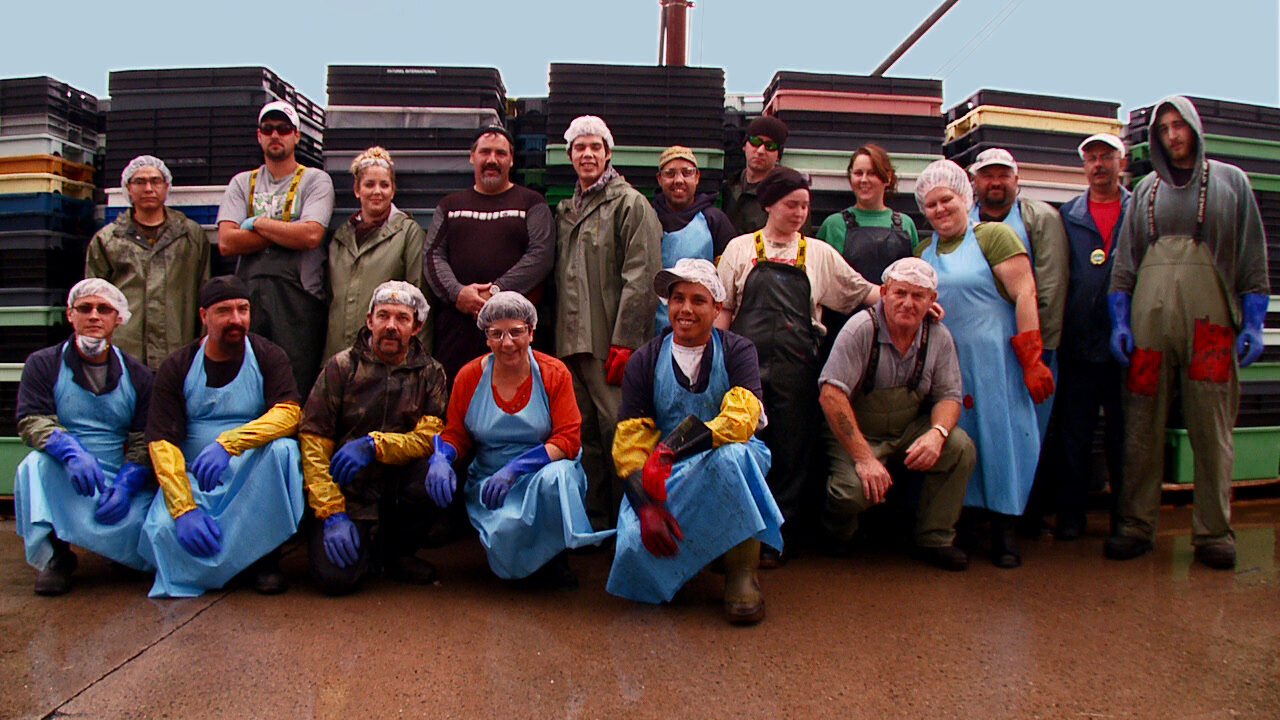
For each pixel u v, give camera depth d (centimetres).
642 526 277
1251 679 236
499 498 295
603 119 439
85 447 325
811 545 378
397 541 325
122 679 232
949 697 226
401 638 263
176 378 317
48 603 295
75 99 466
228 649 253
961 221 362
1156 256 350
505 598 304
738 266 360
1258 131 462
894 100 450
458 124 436
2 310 421
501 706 219
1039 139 454
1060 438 388
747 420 280
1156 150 351
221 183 441
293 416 317
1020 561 351
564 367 319
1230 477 346
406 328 312
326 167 436
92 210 461
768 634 270
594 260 371
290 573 334
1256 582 321
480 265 378
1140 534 359
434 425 320
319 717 212
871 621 281
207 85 444
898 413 342
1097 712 218
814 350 346
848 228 395
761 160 415
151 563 315
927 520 344
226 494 304
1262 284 342
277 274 386
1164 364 348
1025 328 350
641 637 267
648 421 301
